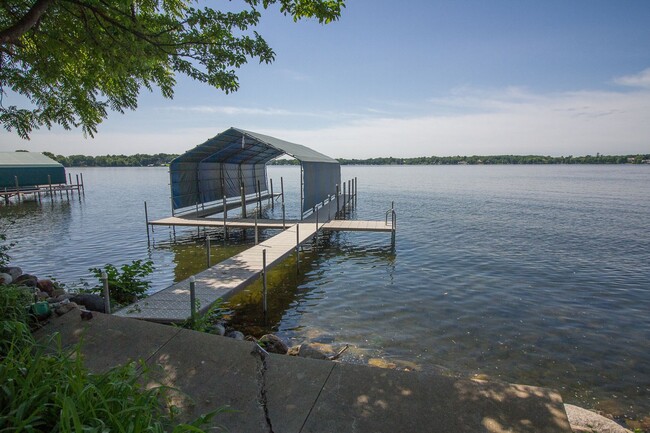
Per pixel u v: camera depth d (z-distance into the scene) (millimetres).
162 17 9750
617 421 6641
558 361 8602
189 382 4676
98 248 20594
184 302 9508
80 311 6055
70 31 9297
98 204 41656
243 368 4957
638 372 8172
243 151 29391
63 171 50094
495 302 12227
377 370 4887
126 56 9148
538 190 58500
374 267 16656
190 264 17391
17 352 4348
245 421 4102
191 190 27266
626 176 104188
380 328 10344
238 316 11359
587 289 13508
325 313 11477
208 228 26547
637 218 30109
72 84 10617
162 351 5238
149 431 3240
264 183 41969
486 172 143625
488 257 18172
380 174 129000
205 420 3549
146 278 15188
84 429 2838
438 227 26516
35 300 6672
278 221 23547
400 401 4340
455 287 13758
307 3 9219
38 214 33750
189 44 10273
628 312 11414
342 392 4516
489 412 4113
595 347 9242
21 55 9305
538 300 12414
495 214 32688
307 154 30312
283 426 4039
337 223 22547
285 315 11367
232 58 10438
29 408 3250
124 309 8953
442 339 9656
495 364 8477
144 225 27781
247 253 15086
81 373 3648
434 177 105312
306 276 15406
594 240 22031
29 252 19578
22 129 10508
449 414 4113
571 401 7191
